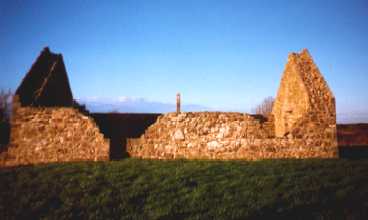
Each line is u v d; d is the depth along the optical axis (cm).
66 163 1257
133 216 658
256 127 1330
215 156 1341
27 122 1345
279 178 923
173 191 823
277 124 1717
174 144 1368
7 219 672
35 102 1399
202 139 1356
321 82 1422
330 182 859
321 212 627
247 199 737
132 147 1398
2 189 895
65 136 1346
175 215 657
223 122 1354
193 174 990
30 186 911
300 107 1421
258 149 1318
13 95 1355
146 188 850
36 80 1504
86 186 884
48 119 1352
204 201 733
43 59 1614
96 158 1325
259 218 617
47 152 1338
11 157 1327
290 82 1540
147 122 1958
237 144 1333
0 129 1584
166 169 1072
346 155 1433
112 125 1889
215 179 929
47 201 780
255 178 922
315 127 1333
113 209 702
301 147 1317
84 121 1350
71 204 743
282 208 664
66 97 1828
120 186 877
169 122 1386
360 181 860
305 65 1489
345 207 648
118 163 1218
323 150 1320
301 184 848
